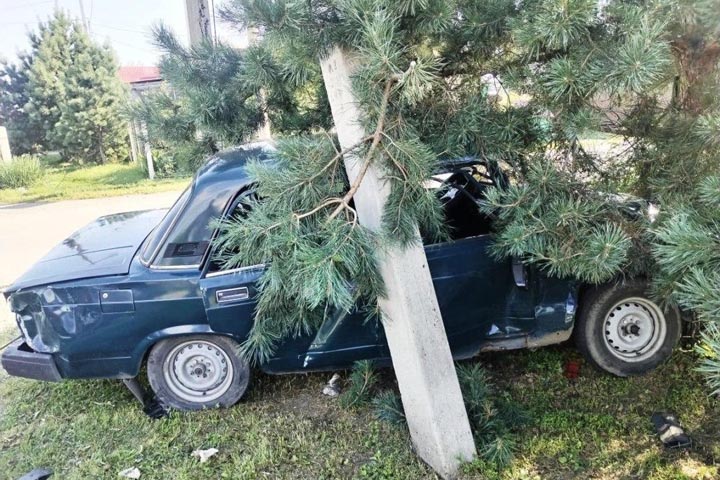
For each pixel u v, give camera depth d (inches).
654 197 96.5
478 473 97.5
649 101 94.7
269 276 76.1
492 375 133.6
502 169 107.9
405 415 110.1
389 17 72.8
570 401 122.0
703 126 77.7
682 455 102.3
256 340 92.7
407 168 79.9
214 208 113.4
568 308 123.5
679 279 83.6
